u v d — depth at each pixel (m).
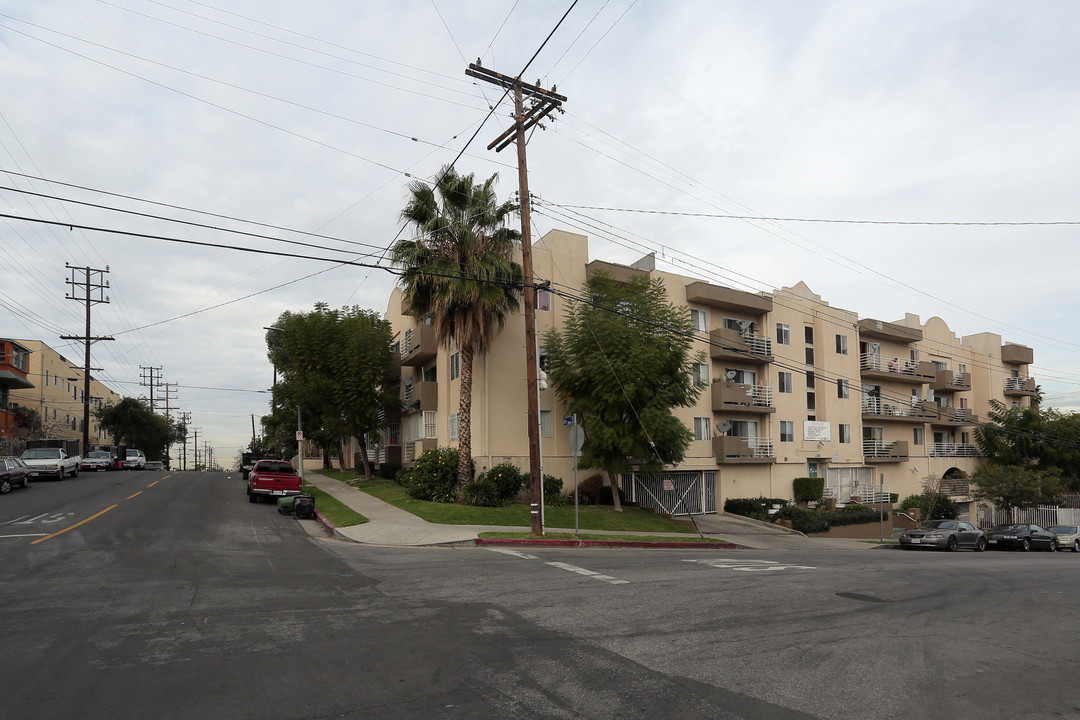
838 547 25.72
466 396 25.02
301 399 32.62
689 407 30.45
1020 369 53.59
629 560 14.54
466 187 24.41
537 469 19.00
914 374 42.56
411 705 5.33
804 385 36.34
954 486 43.00
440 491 24.59
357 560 13.16
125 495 25.81
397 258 24.22
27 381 50.94
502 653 6.79
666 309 25.92
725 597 10.14
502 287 24.31
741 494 32.72
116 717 5.02
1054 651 7.65
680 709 5.38
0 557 12.48
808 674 6.41
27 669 6.09
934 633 8.32
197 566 11.84
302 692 5.57
